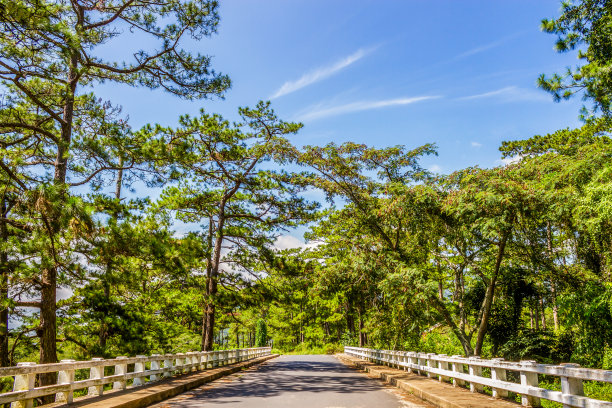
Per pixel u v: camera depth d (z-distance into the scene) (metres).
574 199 16.11
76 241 14.02
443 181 21.22
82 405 8.48
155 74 17.78
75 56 13.38
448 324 22.67
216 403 10.55
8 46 12.94
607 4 12.66
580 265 20.38
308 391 13.16
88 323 19.78
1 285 13.95
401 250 25.45
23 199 12.93
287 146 26.67
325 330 70.62
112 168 16.59
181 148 17.67
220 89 18.23
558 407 12.68
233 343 70.69
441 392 10.75
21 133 18.03
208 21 16.92
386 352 21.97
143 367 12.67
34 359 20.20
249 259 28.42
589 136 22.92
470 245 22.06
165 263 17.38
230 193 28.64
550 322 33.81
